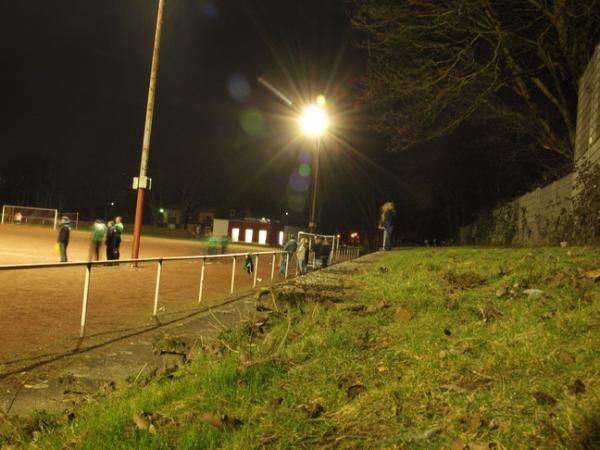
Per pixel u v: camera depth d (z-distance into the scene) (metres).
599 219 12.77
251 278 17.73
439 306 6.01
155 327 8.45
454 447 2.73
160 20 18.14
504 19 21.56
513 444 2.66
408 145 23.31
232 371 4.16
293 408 3.51
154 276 15.91
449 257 12.14
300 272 19.47
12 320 8.67
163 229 71.50
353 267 12.74
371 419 3.22
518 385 3.35
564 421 2.74
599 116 14.20
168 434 3.37
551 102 25.25
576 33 20.16
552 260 8.36
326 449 2.97
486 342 4.31
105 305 10.52
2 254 21.00
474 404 3.18
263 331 5.98
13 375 5.70
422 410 3.23
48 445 3.62
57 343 7.27
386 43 21.81
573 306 5.05
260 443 3.09
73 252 24.62
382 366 4.10
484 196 47.25
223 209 94.25
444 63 22.12
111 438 3.45
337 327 5.44
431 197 50.44
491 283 7.32
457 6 20.03
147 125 18.16
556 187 17.53
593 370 3.32
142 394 4.22
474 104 22.52
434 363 3.95
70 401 4.68
